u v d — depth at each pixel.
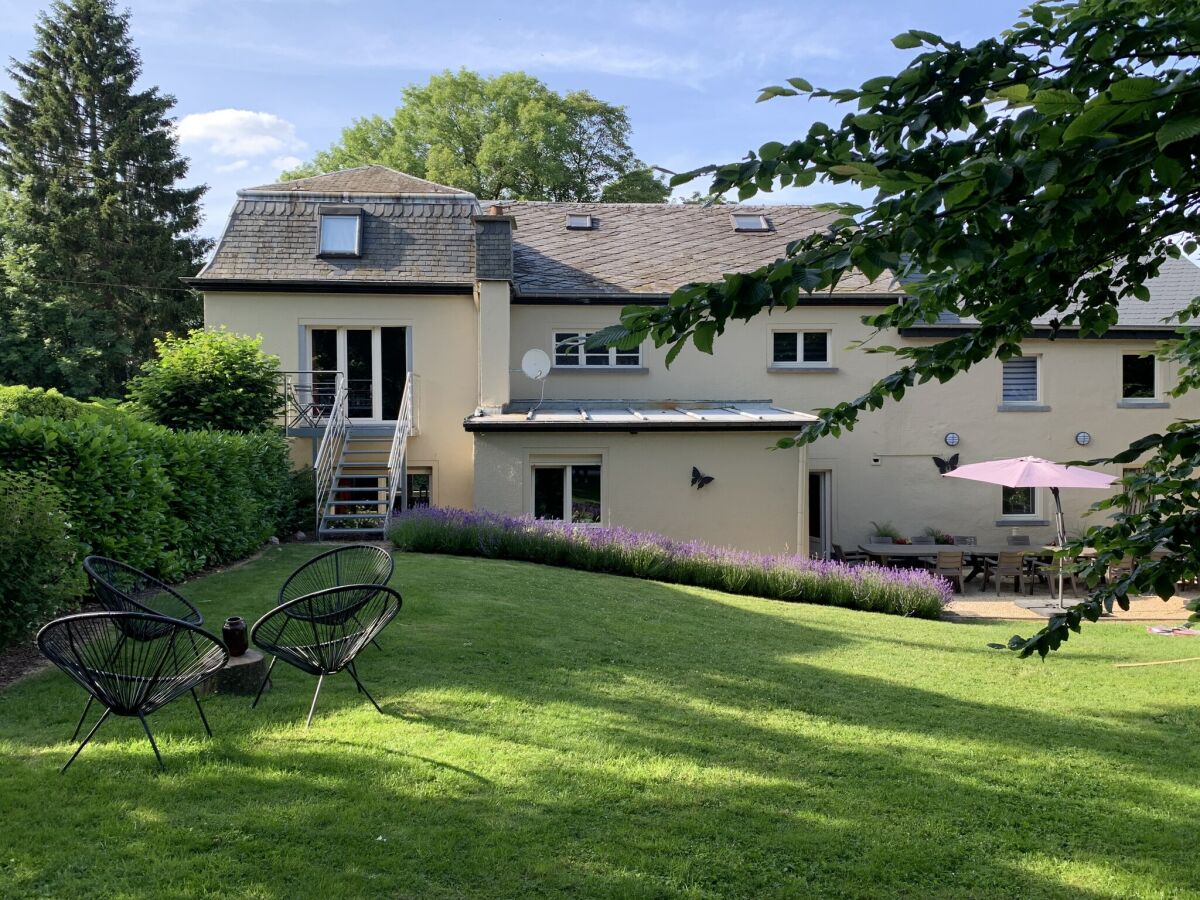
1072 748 6.62
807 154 3.35
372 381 18.55
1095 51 3.10
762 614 11.70
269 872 4.04
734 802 5.10
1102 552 4.03
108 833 4.29
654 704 6.91
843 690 7.93
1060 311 3.95
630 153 39.72
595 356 19.17
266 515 13.92
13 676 6.54
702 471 16.41
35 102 38.06
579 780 5.25
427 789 4.97
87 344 31.70
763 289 2.59
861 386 19.44
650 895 4.07
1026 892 4.35
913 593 13.39
